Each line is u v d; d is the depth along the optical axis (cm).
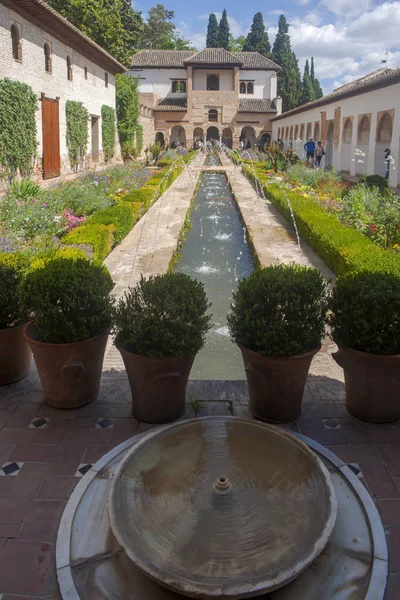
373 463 297
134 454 266
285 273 346
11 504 265
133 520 221
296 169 1964
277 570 195
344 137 2280
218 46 6047
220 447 271
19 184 1276
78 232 835
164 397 331
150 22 5934
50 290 334
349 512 251
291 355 317
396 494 271
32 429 331
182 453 266
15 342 380
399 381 324
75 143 2159
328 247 786
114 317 338
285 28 5503
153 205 1490
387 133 1808
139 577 216
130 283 709
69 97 2103
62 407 354
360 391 334
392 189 1588
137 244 966
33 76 1703
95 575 219
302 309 325
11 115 1516
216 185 2298
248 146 4825
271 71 4688
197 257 989
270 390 329
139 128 3506
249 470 251
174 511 225
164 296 324
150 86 4675
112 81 2842
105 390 385
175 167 2533
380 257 629
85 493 265
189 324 330
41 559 231
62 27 1827
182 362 326
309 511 224
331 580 214
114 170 1914
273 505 228
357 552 228
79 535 239
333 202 1342
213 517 221
